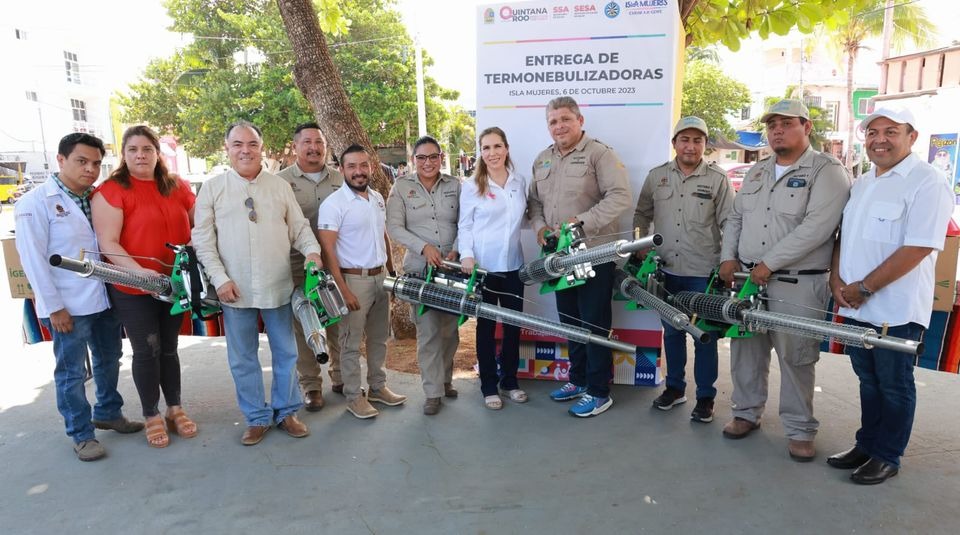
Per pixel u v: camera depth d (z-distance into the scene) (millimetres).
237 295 3402
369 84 21141
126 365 5141
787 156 3215
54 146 34562
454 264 3760
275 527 2752
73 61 36312
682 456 3318
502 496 2961
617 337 4391
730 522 2691
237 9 21875
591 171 3801
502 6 4223
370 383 4148
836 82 34969
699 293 3486
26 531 2748
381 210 3984
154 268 3521
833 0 4977
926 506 2754
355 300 3762
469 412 4000
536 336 4535
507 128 4355
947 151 12820
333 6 6977
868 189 2914
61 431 3797
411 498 2965
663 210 3881
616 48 4090
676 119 4570
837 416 3760
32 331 4641
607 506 2852
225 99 20422
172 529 2750
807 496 2875
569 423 3797
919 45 23922
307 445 3559
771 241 3246
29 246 3162
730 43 5457
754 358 3471
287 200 3631
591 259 3213
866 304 2904
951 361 3689
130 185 3443
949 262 3658
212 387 4559
